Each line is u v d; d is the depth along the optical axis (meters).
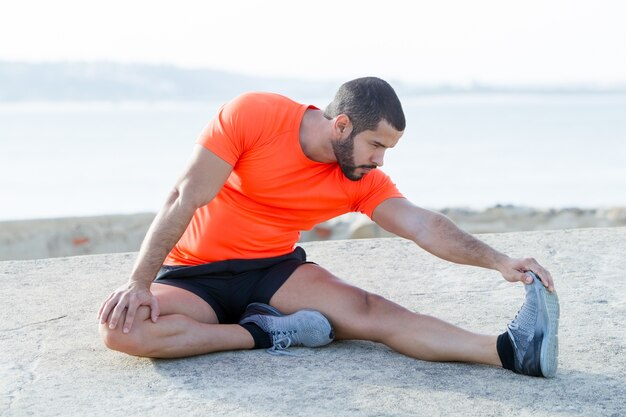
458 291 4.35
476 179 25.83
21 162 31.31
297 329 3.41
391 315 3.41
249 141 3.27
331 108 3.26
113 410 2.90
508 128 49.81
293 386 3.10
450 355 3.32
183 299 3.36
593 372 3.25
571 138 41.12
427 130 48.66
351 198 3.48
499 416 2.86
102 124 55.59
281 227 3.49
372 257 5.02
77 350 3.50
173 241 3.22
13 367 3.32
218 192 3.39
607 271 4.61
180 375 3.20
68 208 20.73
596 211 10.28
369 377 3.19
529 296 3.15
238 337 3.41
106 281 4.59
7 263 4.93
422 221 3.43
